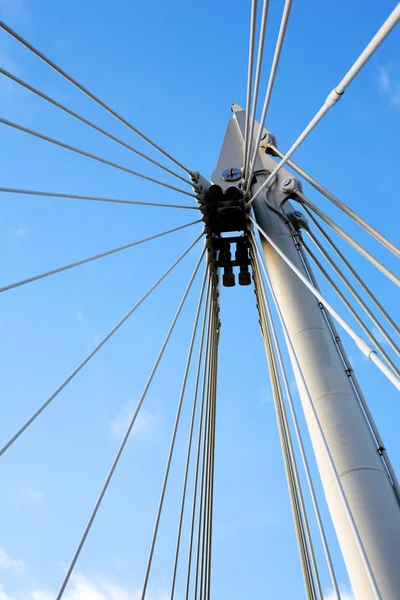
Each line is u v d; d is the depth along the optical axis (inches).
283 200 440.5
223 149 498.6
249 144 404.8
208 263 438.9
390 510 299.9
